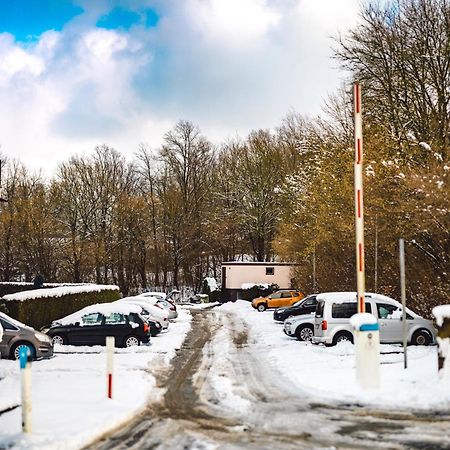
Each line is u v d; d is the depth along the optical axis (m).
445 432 8.77
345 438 8.54
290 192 44.84
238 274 58.00
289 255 42.59
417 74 25.48
